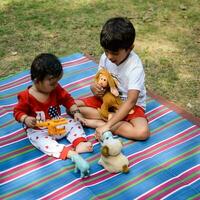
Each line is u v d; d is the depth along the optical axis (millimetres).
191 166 1584
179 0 3211
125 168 1530
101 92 1738
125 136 1730
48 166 1580
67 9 3061
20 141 1721
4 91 2051
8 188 1479
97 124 1777
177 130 1782
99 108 1810
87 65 2275
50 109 1679
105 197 1431
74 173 1543
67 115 1865
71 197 1433
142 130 1693
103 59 1808
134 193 1454
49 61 1552
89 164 1591
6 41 2596
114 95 1729
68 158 1610
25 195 1446
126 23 1624
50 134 1676
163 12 3023
